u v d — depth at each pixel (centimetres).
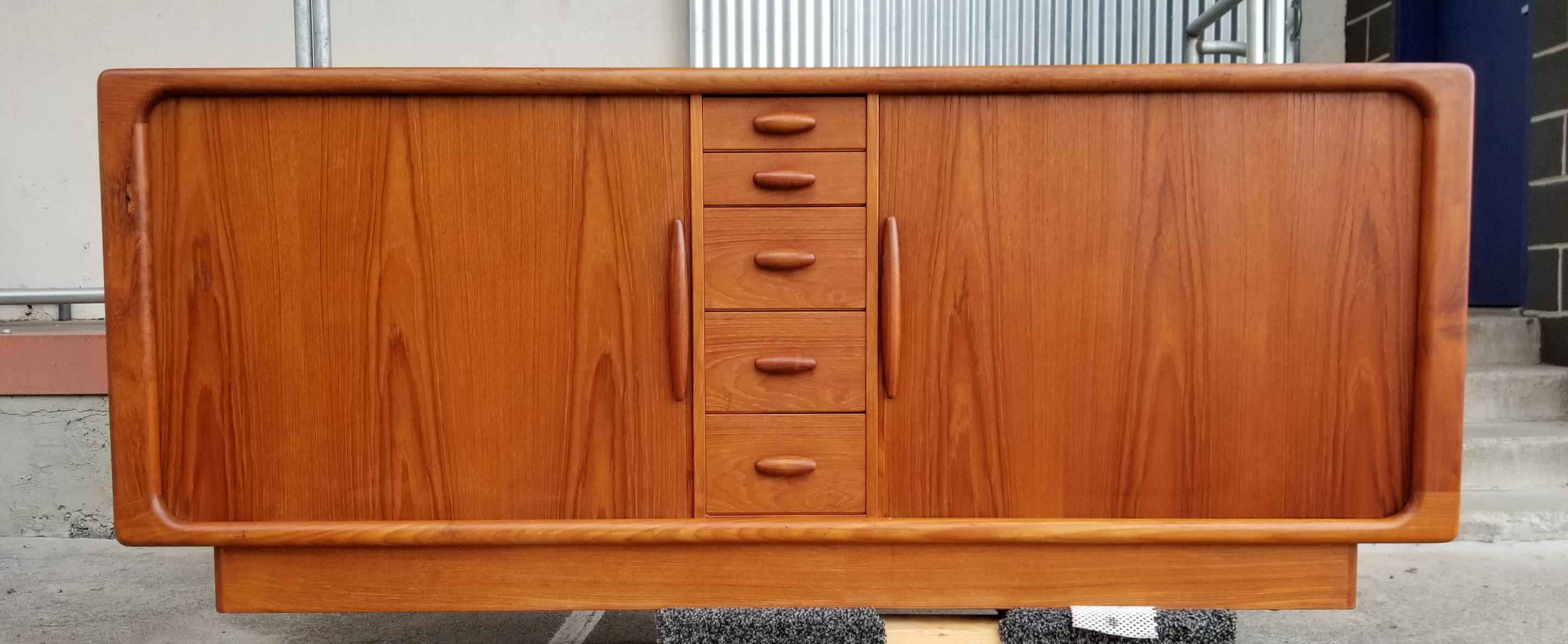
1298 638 142
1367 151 101
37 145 287
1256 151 102
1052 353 104
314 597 108
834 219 102
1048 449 104
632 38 304
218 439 104
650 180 102
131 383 101
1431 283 101
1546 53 248
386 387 104
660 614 115
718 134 102
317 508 105
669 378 104
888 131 102
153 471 103
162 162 101
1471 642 140
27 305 275
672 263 102
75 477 195
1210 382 104
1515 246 271
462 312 103
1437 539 103
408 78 99
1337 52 328
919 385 104
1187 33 175
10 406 194
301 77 99
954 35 302
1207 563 107
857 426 104
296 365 103
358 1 293
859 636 114
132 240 100
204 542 103
